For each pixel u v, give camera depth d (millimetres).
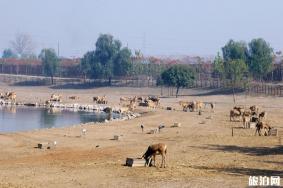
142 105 126312
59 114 111625
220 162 45094
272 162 45250
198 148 54938
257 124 68562
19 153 51625
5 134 68500
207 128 77562
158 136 67125
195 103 115562
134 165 42125
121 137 64250
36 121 95312
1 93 161250
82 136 67125
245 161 45781
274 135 67500
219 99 149250
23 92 183125
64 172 39562
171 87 184250
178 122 87688
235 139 63312
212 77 188750
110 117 103438
